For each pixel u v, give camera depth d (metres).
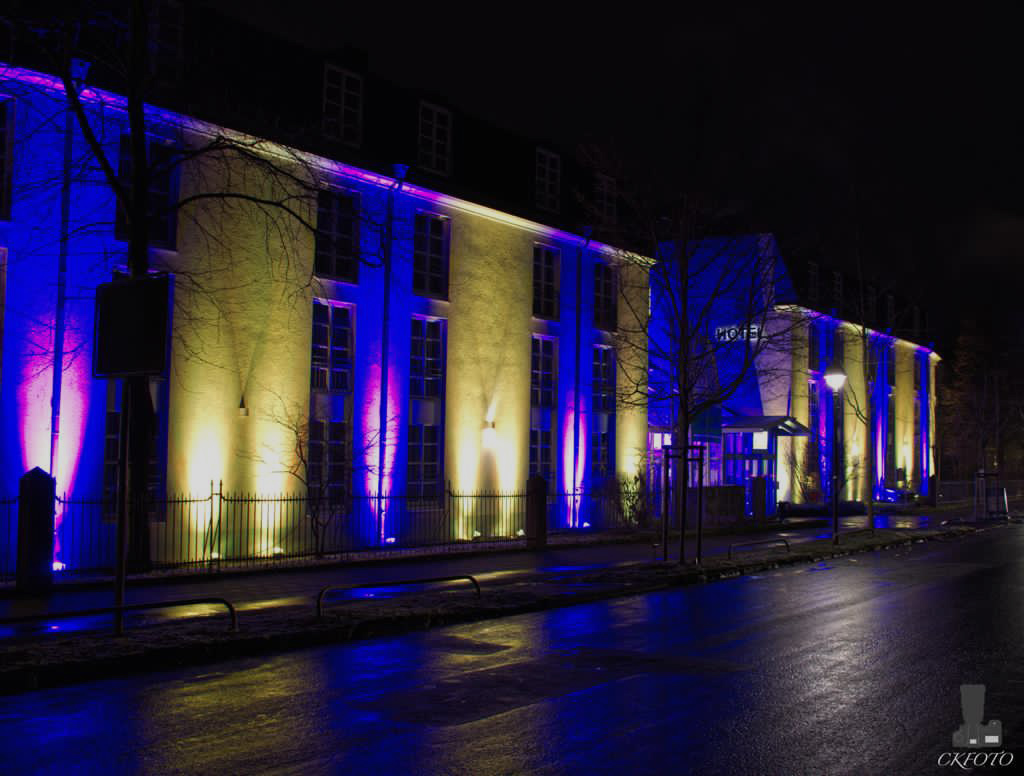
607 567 19.17
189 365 19.28
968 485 54.06
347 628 11.20
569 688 8.67
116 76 17.91
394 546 22.88
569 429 28.97
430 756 6.51
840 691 8.62
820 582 17.84
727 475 38.91
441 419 25.08
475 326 26.05
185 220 19.34
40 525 14.73
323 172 22.06
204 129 19.47
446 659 10.04
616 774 6.18
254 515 20.41
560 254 29.06
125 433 10.27
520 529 26.92
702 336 28.58
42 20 16.23
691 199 24.36
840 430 44.25
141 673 9.23
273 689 8.57
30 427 16.94
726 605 14.52
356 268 22.95
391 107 24.23
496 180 27.02
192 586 16.00
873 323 47.53
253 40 21.09
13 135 17.22
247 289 20.39
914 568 20.62
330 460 22.23
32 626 11.88
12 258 17.00
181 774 6.09
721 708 7.96
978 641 11.30
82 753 6.54
